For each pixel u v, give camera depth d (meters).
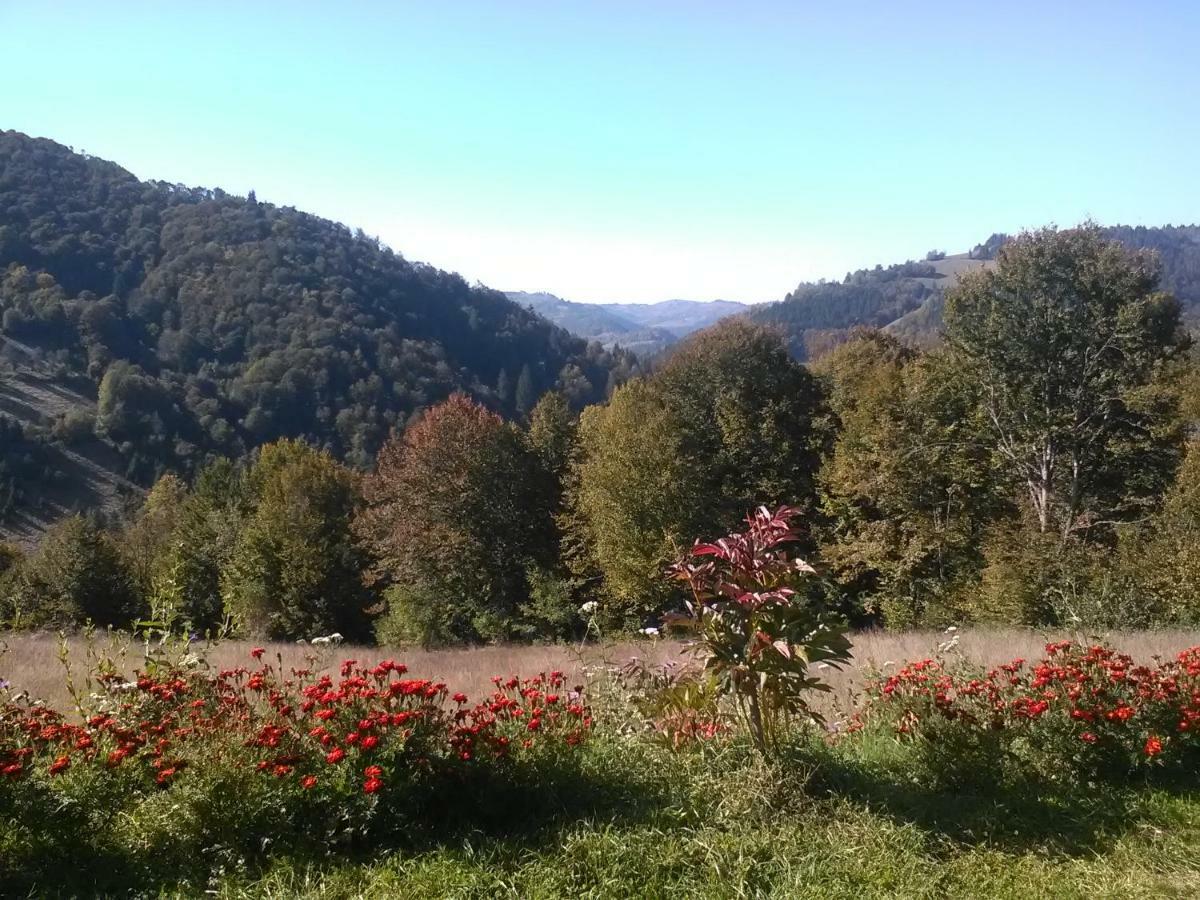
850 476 25.22
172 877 3.52
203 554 34.50
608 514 25.75
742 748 4.59
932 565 23.70
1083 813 4.37
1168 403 23.22
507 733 4.41
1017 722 4.93
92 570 34.50
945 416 25.09
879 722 5.45
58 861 3.51
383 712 4.07
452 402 33.19
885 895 3.45
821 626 4.45
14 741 3.96
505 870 3.60
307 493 37.56
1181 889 3.56
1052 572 18.95
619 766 4.41
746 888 3.50
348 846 3.71
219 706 4.49
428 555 29.73
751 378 30.22
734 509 27.59
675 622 4.59
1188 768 4.88
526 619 28.11
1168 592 16.14
